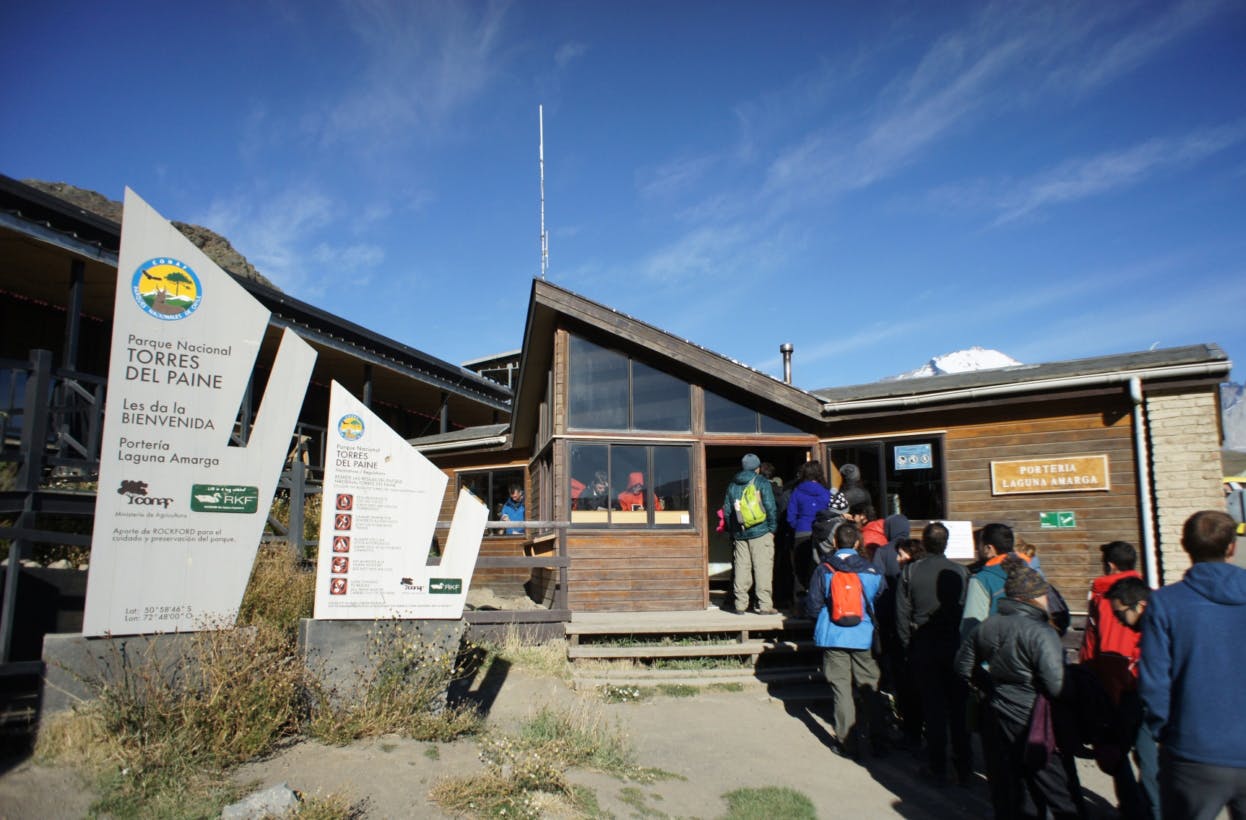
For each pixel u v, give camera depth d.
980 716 5.47
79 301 10.36
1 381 11.88
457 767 5.45
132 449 5.54
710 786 6.08
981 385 9.77
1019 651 4.75
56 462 8.13
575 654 8.87
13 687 5.39
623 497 10.70
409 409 21.12
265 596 7.28
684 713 7.77
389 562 6.48
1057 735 4.63
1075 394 9.36
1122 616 5.40
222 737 5.03
